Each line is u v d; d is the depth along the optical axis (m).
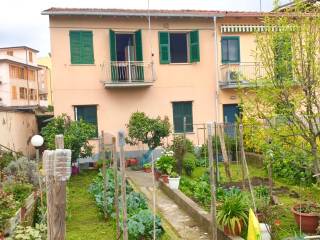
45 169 4.02
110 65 19.95
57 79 19.73
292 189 12.12
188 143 18.25
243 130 9.35
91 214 11.13
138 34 20.33
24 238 7.16
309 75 7.14
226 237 8.10
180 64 21.22
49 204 3.96
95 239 8.94
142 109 20.69
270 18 7.95
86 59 19.97
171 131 19.72
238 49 21.75
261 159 16.22
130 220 8.73
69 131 16.78
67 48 19.75
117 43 20.86
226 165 12.51
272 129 7.60
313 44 7.16
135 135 18.36
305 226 8.39
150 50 20.72
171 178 13.00
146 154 18.83
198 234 9.12
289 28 7.37
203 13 20.61
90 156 17.84
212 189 7.80
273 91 7.37
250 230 7.32
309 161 8.28
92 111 20.20
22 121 23.80
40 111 28.86
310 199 9.90
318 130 7.29
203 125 19.75
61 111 19.78
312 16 7.44
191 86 21.31
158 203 12.16
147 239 8.55
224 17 21.28
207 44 21.45
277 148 8.05
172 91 21.08
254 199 8.66
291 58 7.30
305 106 7.23
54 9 19.12
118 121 20.44
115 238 8.95
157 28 20.78
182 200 11.39
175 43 21.42
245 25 21.45
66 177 4.02
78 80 19.91
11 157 15.59
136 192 11.94
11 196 8.63
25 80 40.09
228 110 21.66
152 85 20.66
